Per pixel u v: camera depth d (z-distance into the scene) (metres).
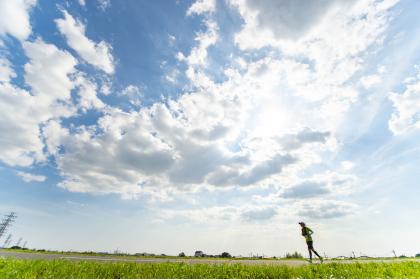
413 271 10.02
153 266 10.55
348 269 10.43
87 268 9.30
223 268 10.43
